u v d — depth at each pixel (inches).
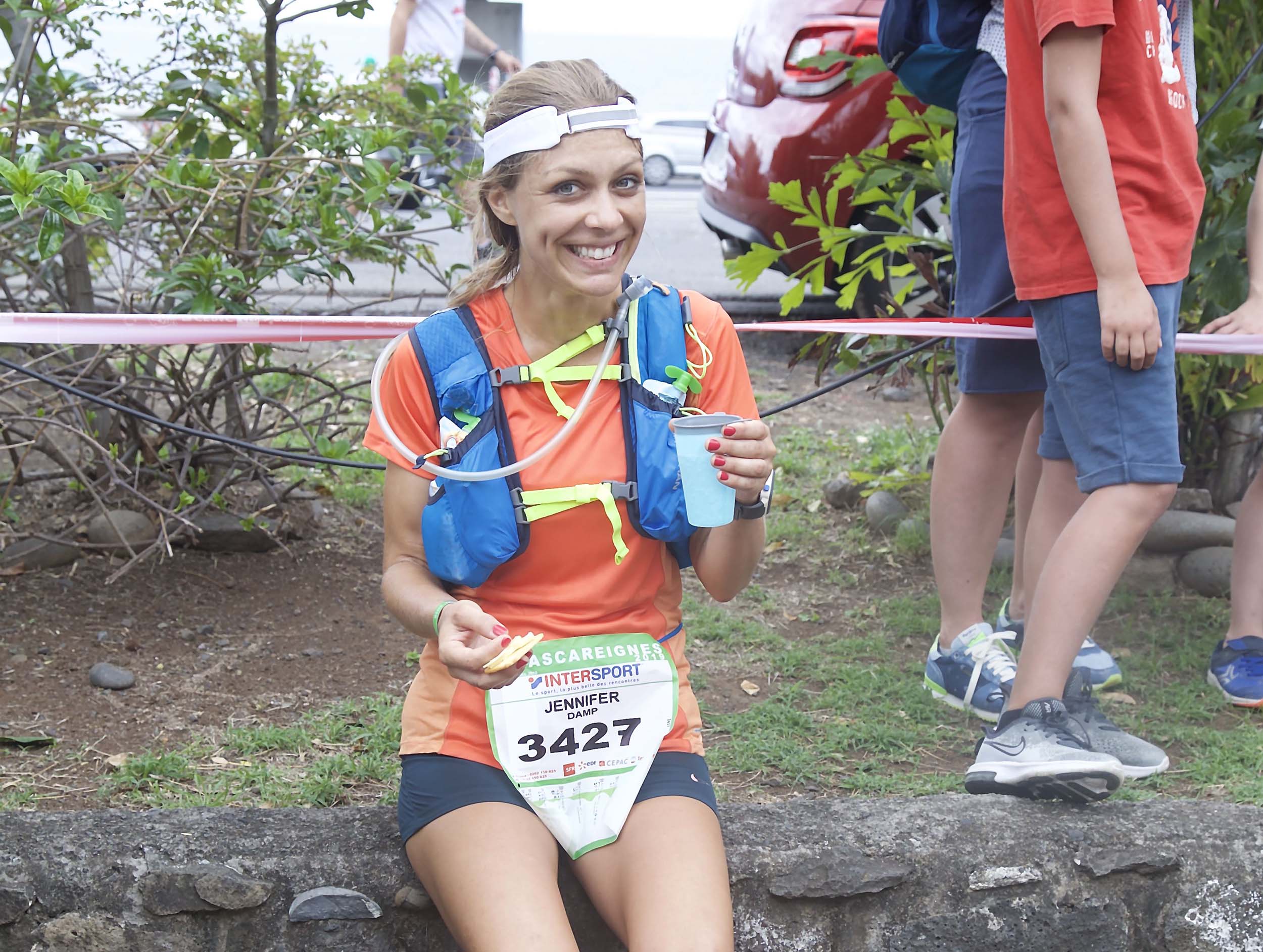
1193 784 118.1
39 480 167.5
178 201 163.0
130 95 170.2
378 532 182.7
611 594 86.2
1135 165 106.0
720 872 80.1
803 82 244.8
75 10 159.3
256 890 90.8
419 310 181.5
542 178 81.5
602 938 92.7
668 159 705.6
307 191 170.6
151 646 144.4
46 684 133.9
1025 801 103.0
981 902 96.8
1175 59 112.1
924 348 149.9
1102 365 107.3
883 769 122.0
